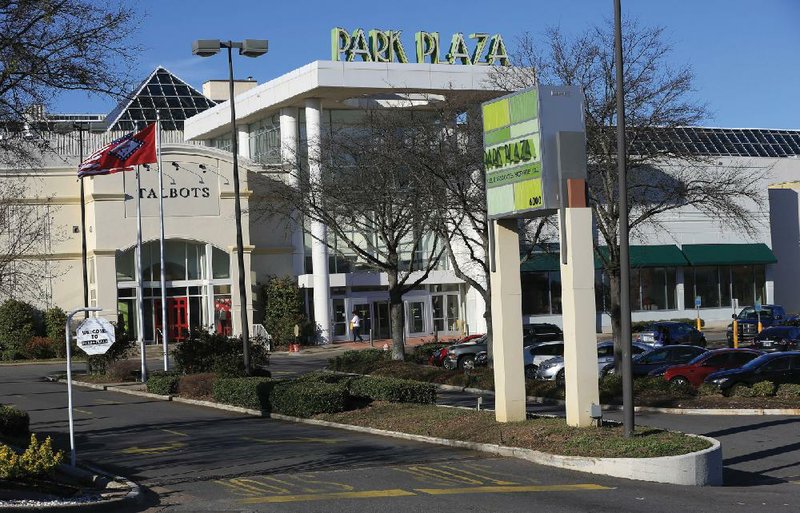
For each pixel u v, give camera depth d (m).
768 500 15.43
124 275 57.84
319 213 40.28
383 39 58.78
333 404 25.86
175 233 57.84
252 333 58.41
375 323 63.03
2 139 19.39
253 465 18.98
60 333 55.41
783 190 71.31
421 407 25.50
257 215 59.97
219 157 58.88
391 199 38.88
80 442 22.94
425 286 64.12
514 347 21.55
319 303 60.31
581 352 20.06
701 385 29.94
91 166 38.06
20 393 36.75
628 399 18.91
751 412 26.91
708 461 17.48
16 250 40.53
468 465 18.50
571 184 19.86
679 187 33.22
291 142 56.59
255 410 28.39
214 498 15.73
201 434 24.00
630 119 31.42
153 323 58.41
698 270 67.88
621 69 18.88
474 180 36.59
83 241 45.31
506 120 20.64
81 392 36.97
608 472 17.50
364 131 45.00
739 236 68.38
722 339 55.19
